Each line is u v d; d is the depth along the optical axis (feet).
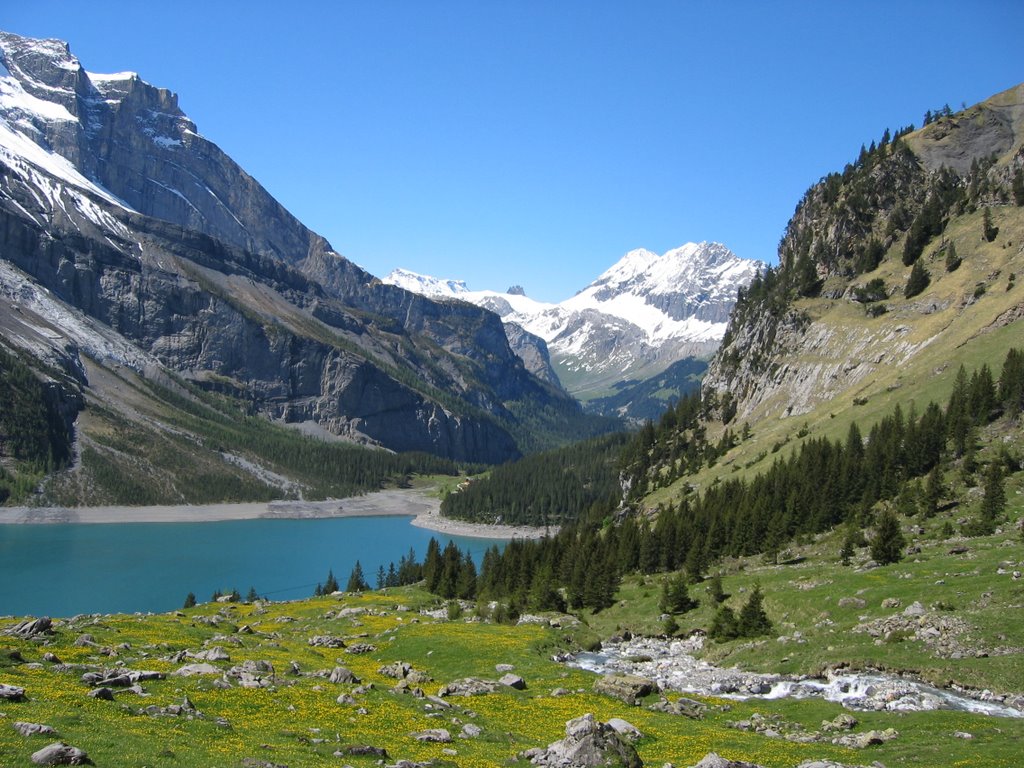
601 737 112.37
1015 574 216.13
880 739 140.46
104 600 502.79
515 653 218.79
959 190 643.04
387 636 256.93
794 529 355.77
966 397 367.25
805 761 122.01
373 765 100.37
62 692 111.24
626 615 307.78
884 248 654.53
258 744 102.32
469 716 142.82
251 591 430.61
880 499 348.59
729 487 433.48
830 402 538.06
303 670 175.73
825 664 196.85
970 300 502.79
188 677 138.82
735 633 242.78
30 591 516.73
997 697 165.48
